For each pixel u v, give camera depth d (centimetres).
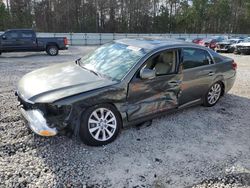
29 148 350
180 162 332
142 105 397
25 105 358
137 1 5397
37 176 293
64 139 376
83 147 358
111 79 377
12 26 4281
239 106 554
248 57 1641
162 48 418
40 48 1505
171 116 479
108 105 362
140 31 5512
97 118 356
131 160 332
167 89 424
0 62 1169
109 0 5109
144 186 285
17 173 296
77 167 313
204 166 326
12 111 471
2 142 360
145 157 340
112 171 308
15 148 347
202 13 5562
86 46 2559
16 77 788
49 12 4844
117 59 416
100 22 5175
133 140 383
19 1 4569
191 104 486
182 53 444
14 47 1441
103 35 3133
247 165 333
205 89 501
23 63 1142
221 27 6116
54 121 329
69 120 332
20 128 403
